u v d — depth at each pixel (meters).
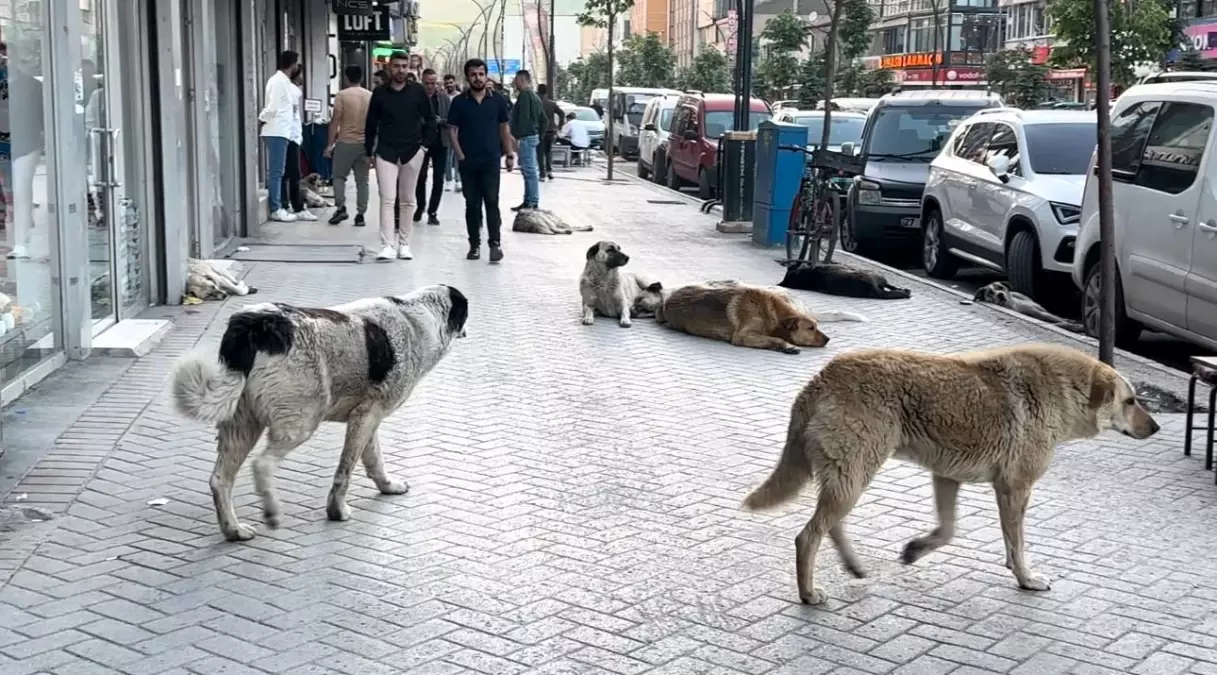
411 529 6.20
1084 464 7.54
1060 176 13.70
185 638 4.91
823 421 5.30
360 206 18.22
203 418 5.59
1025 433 5.43
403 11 34.34
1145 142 10.88
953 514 5.73
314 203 20.66
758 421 8.40
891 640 5.07
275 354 5.74
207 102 14.07
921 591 5.59
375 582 5.52
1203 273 9.85
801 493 5.63
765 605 5.39
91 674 4.59
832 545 6.13
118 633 4.93
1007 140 14.58
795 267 13.75
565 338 10.83
